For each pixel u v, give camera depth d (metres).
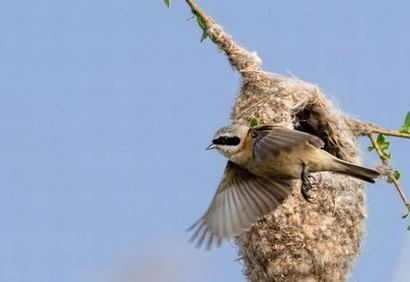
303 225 11.55
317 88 12.50
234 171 8.96
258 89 12.37
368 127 12.25
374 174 9.17
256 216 8.73
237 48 12.34
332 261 11.57
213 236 8.41
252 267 11.77
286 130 8.18
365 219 12.16
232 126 9.03
